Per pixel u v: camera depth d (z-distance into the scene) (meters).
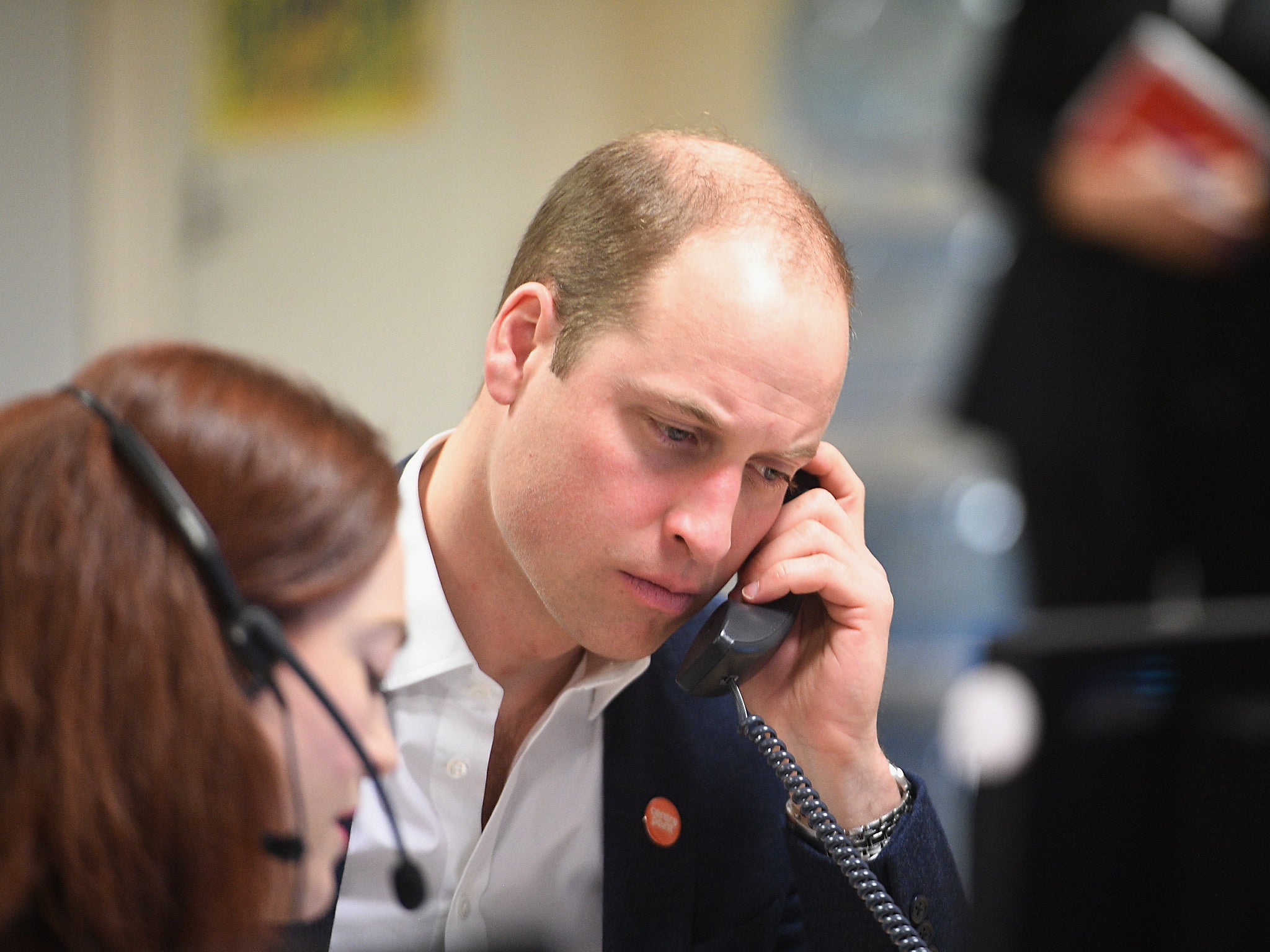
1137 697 1.68
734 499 1.98
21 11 7.77
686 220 1.97
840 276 2.05
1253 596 4.55
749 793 2.48
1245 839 1.62
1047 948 1.65
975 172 5.26
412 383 7.88
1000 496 6.20
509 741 2.46
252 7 7.87
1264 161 4.52
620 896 2.38
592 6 7.29
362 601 1.44
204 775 1.29
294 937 2.01
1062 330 4.92
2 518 1.31
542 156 7.46
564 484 2.02
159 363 1.47
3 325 7.94
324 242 7.96
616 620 2.08
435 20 7.50
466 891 2.35
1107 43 4.71
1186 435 4.71
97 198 8.03
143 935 1.27
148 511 1.34
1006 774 1.70
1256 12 4.45
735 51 7.04
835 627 2.28
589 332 2.00
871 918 2.14
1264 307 4.53
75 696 1.26
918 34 6.75
